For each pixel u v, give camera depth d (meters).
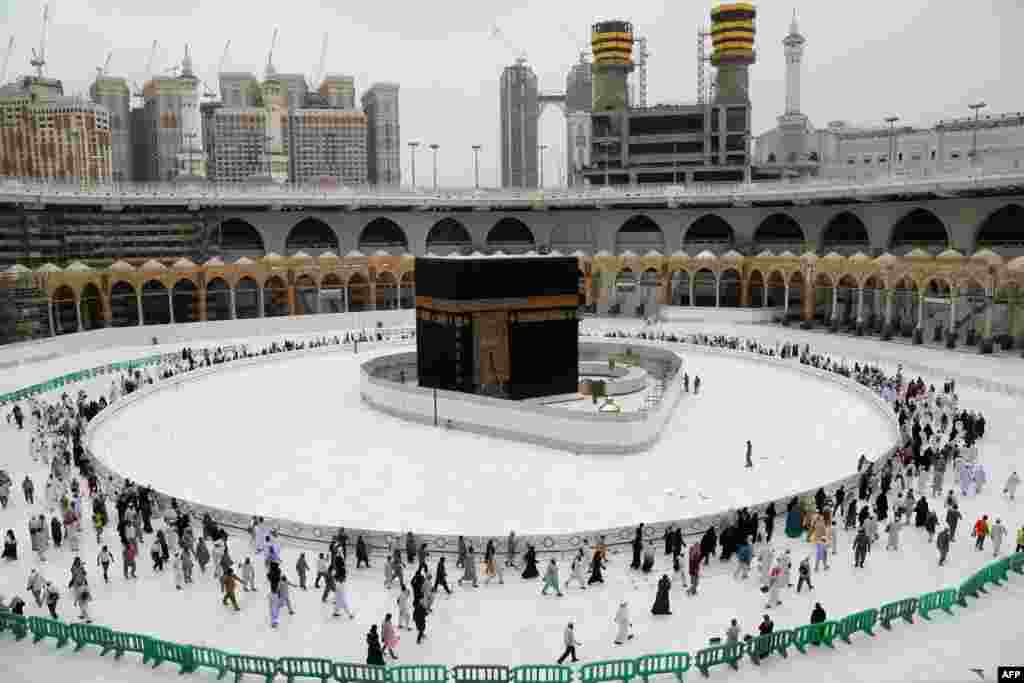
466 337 42.75
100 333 68.62
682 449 36.53
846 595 22.23
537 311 44.56
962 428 37.53
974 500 29.17
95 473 30.94
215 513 26.66
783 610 21.45
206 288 85.19
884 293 78.25
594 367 53.34
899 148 128.25
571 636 18.81
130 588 23.17
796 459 34.72
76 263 71.88
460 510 28.78
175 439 38.88
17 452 36.12
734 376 53.53
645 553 23.62
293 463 34.81
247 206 88.00
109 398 47.72
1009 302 61.66
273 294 89.38
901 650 19.47
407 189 92.75
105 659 19.67
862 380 47.56
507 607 21.78
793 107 142.38
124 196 78.75
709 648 18.39
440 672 18.69
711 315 79.81
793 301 88.38
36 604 22.25
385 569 22.81
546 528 26.98
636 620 21.03
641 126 114.12
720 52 112.88
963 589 21.42
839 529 26.95
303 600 22.38
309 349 64.50
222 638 20.38
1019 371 52.22
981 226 71.50
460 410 40.69
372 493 30.72
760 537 24.94
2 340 67.81
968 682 18.03
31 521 25.09
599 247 97.12
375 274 83.62
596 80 115.81
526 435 38.25
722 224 96.62
